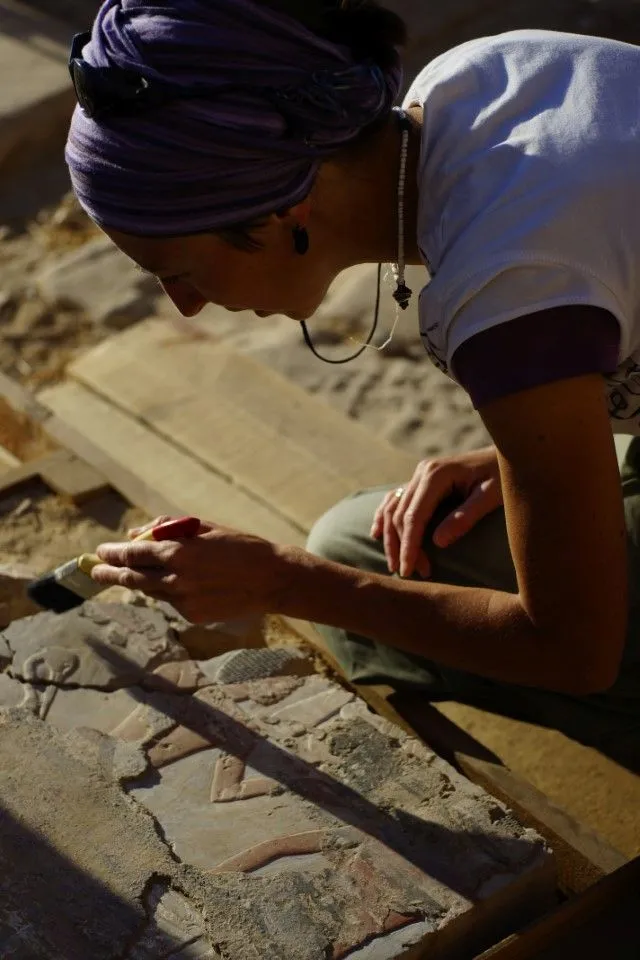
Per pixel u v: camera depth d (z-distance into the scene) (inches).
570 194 51.4
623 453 79.0
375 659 88.4
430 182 54.8
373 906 65.2
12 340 144.2
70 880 65.4
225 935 63.1
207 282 56.7
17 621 85.0
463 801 72.1
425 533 80.8
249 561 64.5
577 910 66.3
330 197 55.7
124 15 51.5
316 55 51.0
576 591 55.2
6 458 128.3
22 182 173.0
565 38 58.0
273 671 82.4
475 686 84.0
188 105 50.2
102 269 153.1
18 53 189.8
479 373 52.3
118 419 127.0
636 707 78.6
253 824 69.9
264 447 121.9
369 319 140.7
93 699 78.6
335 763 74.6
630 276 52.4
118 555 66.5
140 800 71.2
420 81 58.8
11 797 69.9
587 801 88.4
